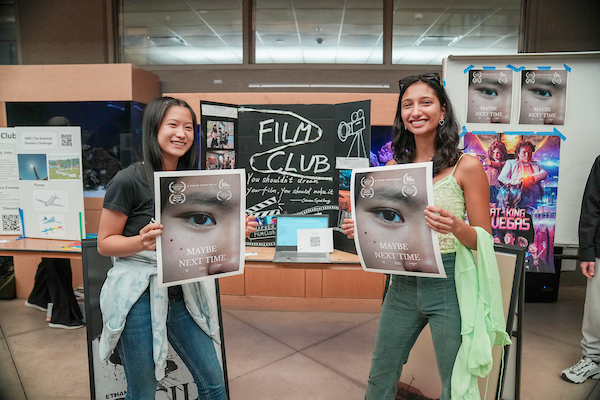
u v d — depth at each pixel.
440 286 1.22
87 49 3.24
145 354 1.21
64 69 2.89
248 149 2.49
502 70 2.35
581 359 2.25
